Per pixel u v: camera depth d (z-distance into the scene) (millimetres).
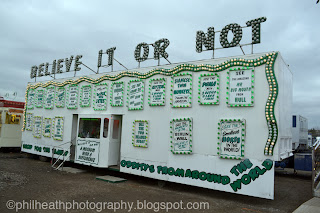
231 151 7117
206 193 8023
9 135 16547
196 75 8023
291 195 8344
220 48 7727
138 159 9055
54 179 9086
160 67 8914
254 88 7000
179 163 8039
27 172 10141
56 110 12391
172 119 8289
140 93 9273
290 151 8203
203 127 7715
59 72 12602
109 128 9875
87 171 10984
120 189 8070
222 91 7492
